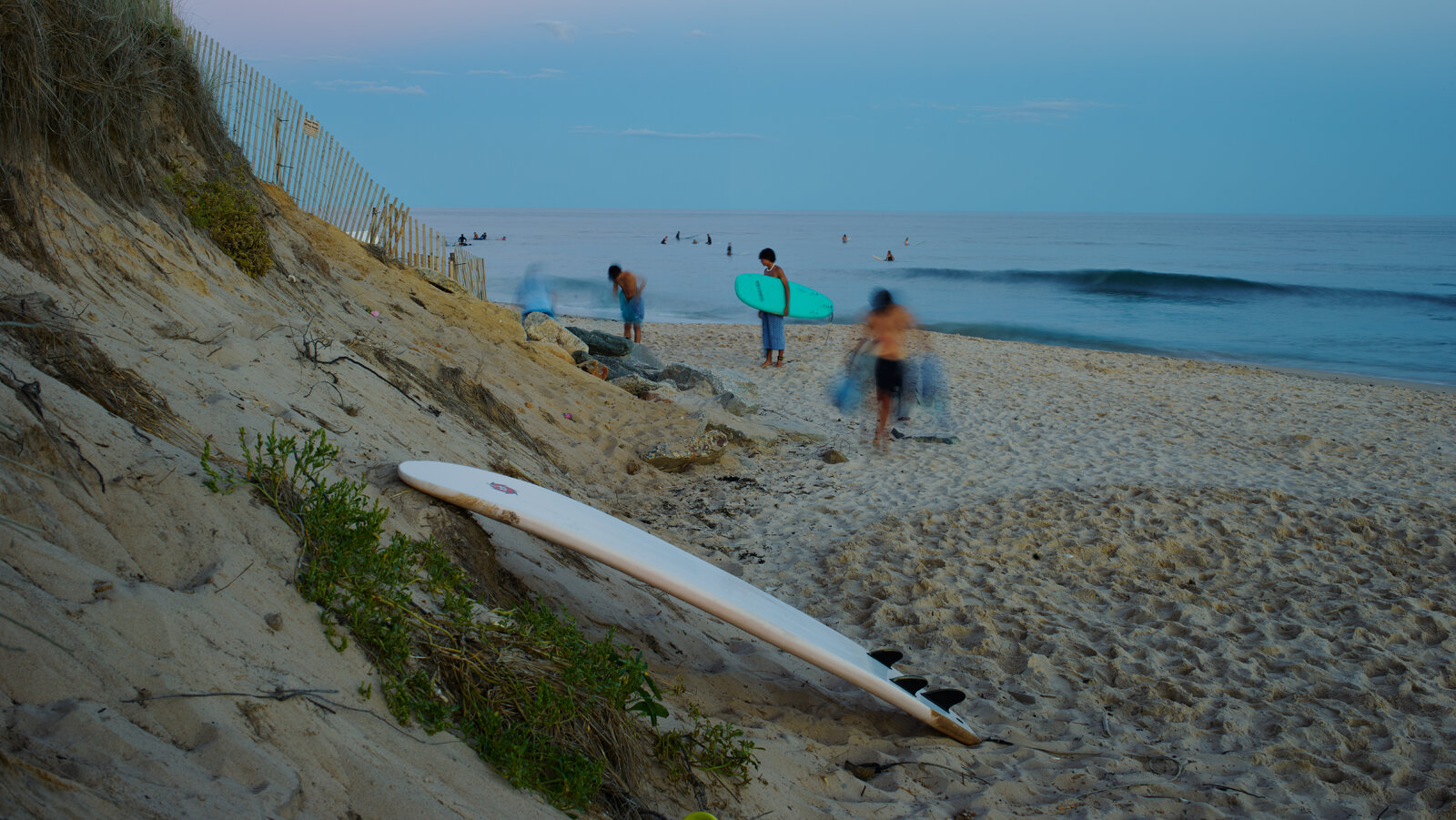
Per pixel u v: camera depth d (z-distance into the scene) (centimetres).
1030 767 392
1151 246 8244
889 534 691
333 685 241
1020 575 620
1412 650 512
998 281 4375
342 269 823
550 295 1524
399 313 820
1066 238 10512
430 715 259
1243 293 3678
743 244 8812
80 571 216
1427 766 392
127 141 521
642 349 1289
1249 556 651
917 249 7725
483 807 234
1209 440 1041
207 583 244
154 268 470
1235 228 14375
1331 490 814
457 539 393
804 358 1652
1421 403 1359
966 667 495
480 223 19462
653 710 307
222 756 194
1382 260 5912
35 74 408
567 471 758
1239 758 400
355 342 627
